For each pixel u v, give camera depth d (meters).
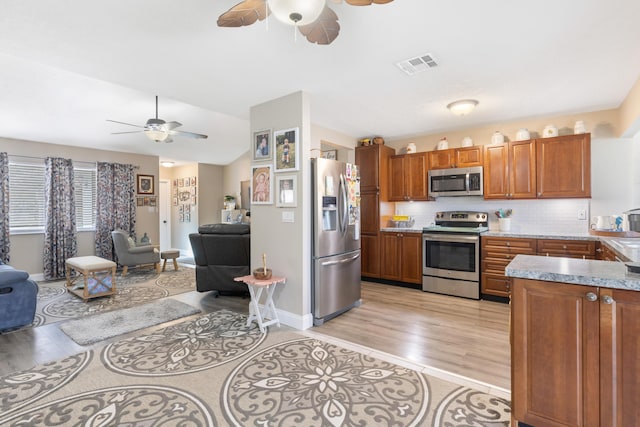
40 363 2.54
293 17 1.53
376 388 2.17
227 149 7.40
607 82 3.05
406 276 4.91
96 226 6.21
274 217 3.47
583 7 1.89
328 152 5.90
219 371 2.40
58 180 5.71
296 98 3.26
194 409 1.94
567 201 4.16
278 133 3.40
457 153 4.67
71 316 3.65
